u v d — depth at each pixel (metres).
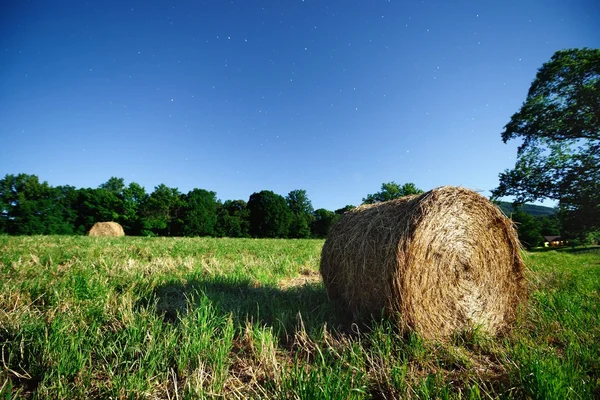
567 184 19.97
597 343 2.95
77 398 2.07
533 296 4.68
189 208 55.75
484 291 3.73
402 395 2.16
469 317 3.55
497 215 3.87
